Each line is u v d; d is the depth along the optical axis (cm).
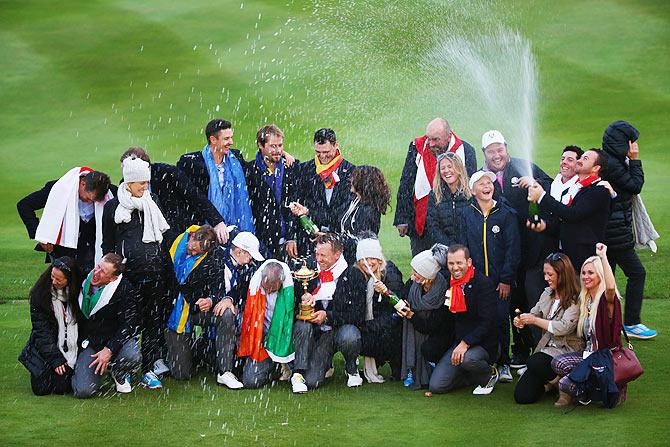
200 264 1797
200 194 1923
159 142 3762
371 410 1650
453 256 1706
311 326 1777
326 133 1970
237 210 1984
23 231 3016
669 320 2081
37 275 2523
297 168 2023
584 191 1795
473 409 1645
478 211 1830
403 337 1784
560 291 1677
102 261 1725
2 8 5153
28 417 1619
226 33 4769
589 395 1623
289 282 1781
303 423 1588
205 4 5141
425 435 1523
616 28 4616
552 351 1670
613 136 1975
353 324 1781
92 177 1820
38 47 4678
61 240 1833
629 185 1959
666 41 4488
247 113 3956
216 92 4181
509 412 1625
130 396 1734
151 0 5259
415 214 1978
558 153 3456
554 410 1628
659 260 2481
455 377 1736
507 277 1794
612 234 1964
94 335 1744
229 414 1634
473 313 1717
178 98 4134
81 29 4856
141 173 1767
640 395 1680
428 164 1950
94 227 1862
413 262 1739
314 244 1995
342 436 1526
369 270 1767
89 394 1717
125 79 4356
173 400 1711
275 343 1770
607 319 1622
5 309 2261
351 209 1948
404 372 1792
